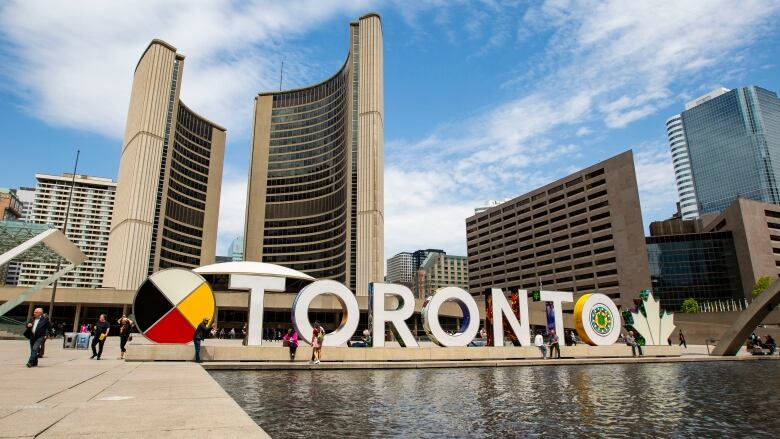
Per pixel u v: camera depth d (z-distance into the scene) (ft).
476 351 88.22
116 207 351.87
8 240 114.01
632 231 337.11
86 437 18.37
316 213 444.55
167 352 70.33
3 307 109.40
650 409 40.83
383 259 348.38
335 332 81.92
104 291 218.79
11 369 46.52
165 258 376.68
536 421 35.17
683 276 340.18
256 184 477.77
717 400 46.06
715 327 196.24
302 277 257.34
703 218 420.77
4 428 19.69
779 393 51.11
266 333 231.91
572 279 380.37
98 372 47.03
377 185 355.36
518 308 97.40
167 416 23.41
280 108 498.28
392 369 75.66
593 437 30.91
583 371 75.36
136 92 359.66
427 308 88.74
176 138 403.34
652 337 109.40
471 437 30.04
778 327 184.44
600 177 367.04
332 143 443.32
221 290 247.50
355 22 407.64
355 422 33.45
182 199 405.59
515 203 456.86
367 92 375.45
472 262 512.63
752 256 319.68
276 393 46.32
